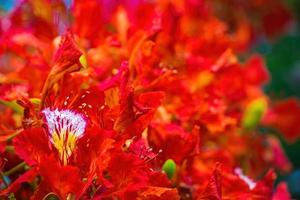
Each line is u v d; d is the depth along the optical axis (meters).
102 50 1.03
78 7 1.05
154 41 0.99
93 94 0.88
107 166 0.83
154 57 0.99
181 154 0.94
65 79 0.89
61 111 0.86
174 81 0.99
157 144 0.94
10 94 0.94
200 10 1.30
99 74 1.01
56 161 0.83
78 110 0.87
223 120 1.05
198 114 1.03
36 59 1.01
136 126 0.87
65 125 0.85
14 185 0.82
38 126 0.85
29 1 1.11
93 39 1.05
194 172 0.98
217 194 0.87
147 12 1.12
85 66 0.92
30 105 0.86
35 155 0.82
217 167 0.88
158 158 0.93
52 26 1.10
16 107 0.94
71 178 0.80
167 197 0.86
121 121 0.87
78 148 0.84
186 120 1.02
